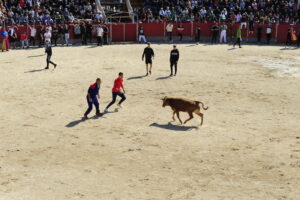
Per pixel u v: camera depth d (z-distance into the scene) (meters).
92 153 12.34
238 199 9.52
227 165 11.45
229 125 14.94
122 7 46.84
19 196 9.66
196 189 10.02
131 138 13.59
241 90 20.11
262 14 40.69
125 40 39.78
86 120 15.47
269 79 22.64
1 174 10.85
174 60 23.12
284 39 38.81
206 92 19.67
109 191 9.93
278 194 9.76
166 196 9.67
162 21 41.00
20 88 20.28
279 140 13.41
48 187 10.14
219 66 26.41
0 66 25.91
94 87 15.47
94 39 38.66
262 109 16.95
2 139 13.45
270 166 11.37
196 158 11.95
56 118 15.70
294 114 16.28
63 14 40.09
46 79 22.28
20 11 39.00
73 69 25.05
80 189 10.04
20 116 15.91
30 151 12.46
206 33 40.25
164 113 16.38
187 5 43.22
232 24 39.47
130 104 17.62
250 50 33.66
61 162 11.67
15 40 34.66
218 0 43.31
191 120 15.51
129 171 11.08
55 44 36.16
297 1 42.75
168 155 12.17
